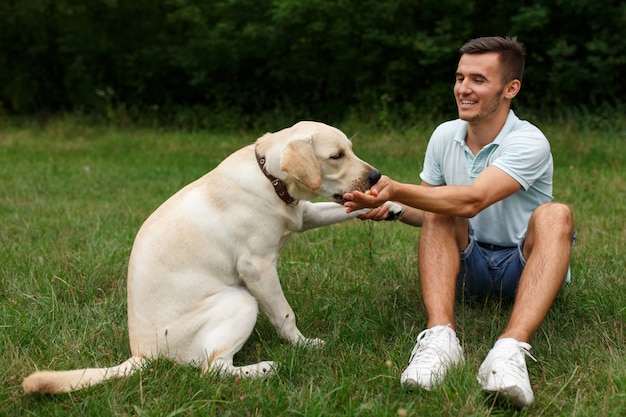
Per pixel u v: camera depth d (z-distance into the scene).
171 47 15.21
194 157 10.24
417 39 12.58
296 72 14.26
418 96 12.88
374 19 13.07
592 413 2.36
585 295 3.47
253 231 2.96
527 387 2.41
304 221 3.30
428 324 2.84
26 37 16.47
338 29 13.25
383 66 13.62
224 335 2.81
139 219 5.57
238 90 14.88
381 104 13.04
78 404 2.49
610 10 11.73
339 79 13.93
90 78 16.02
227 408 2.49
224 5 13.53
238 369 2.77
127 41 15.89
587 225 5.03
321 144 2.92
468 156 3.18
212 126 14.33
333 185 2.97
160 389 2.63
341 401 2.49
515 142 2.96
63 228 5.25
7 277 3.97
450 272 2.95
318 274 4.00
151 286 2.89
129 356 3.07
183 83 15.74
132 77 15.72
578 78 11.82
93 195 7.00
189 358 2.87
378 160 9.06
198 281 2.91
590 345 2.96
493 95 2.96
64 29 15.95
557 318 3.25
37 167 9.16
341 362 2.82
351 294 3.77
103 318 3.39
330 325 3.34
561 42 11.87
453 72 13.15
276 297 3.02
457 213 2.84
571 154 9.01
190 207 2.99
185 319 2.88
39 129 14.38
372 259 4.22
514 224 3.16
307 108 14.25
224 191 2.98
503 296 3.38
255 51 14.26
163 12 15.92
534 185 3.11
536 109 12.24
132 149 11.33
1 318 3.33
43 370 2.81
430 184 3.44
